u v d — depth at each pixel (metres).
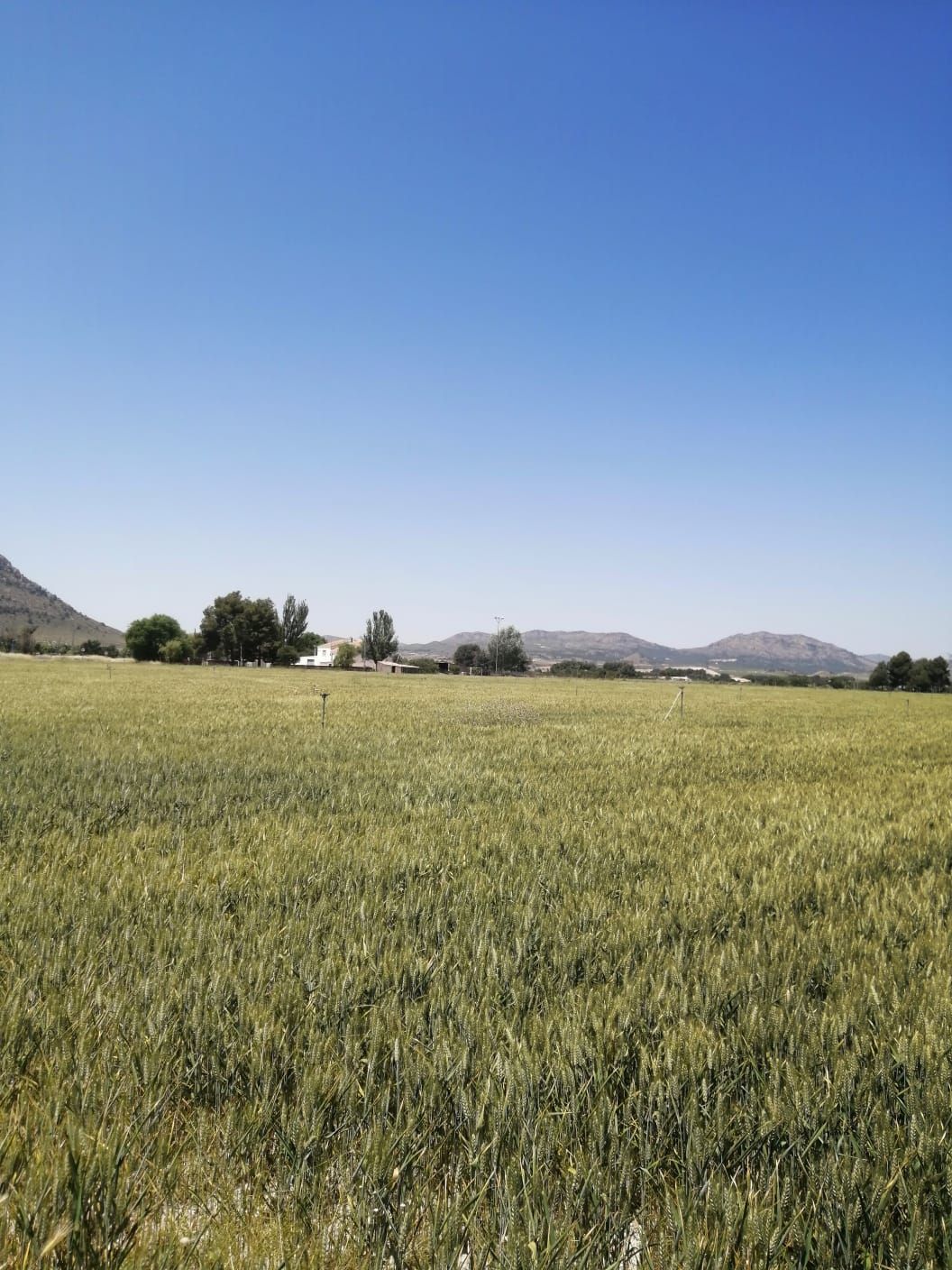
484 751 17.08
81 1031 3.57
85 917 5.20
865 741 23.38
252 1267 2.29
